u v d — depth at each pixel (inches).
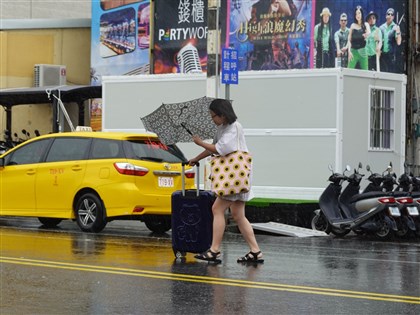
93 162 786.2
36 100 1235.9
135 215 767.7
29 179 820.6
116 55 1330.0
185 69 1243.2
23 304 436.1
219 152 558.9
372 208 792.9
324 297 454.6
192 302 440.5
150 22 1270.9
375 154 965.8
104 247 663.1
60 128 1158.3
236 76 839.7
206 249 583.5
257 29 1174.3
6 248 649.6
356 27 1119.6
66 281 500.7
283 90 943.0
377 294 465.4
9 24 1486.2
